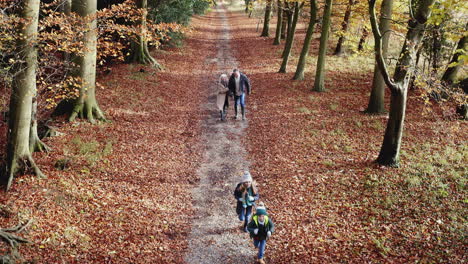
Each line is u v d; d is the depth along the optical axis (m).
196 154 12.99
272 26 48.97
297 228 8.72
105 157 11.65
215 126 15.69
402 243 7.86
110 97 17.52
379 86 15.78
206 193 10.59
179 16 29.78
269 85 21.69
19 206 8.31
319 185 10.53
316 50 31.00
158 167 11.63
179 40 32.31
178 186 10.79
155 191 10.27
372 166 11.23
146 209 9.33
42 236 7.52
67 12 14.78
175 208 9.69
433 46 15.80
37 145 11.33
